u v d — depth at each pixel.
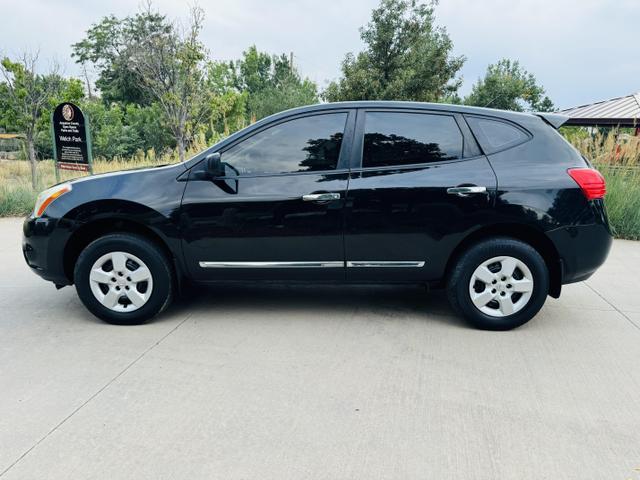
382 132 3.87
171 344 3.61
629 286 5.15
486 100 34.81
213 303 4.56
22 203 9.58
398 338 3.74
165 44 13.54
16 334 3.79
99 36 40.16
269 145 3.89
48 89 13.33
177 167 3.93
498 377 3.12
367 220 3.79
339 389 2.96
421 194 3.76
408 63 18.67
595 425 2.60
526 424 2.60
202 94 14.17
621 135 8.94
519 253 3.76
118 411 2.71
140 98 39.12
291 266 3.91
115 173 4.01
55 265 3.98
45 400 2.82
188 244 3.87
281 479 2.17
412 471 2.23
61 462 2.28
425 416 2.67
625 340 3.72
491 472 2.22
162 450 2.37
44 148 25.22
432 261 3.86
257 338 3.73
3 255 6.36
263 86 48.44
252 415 2.67
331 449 2.38
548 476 2.20
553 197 3.70
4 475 2.20
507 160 3.80
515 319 3.86
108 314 3.94
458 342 3.67
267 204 3.81
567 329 3.95
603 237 3.78
